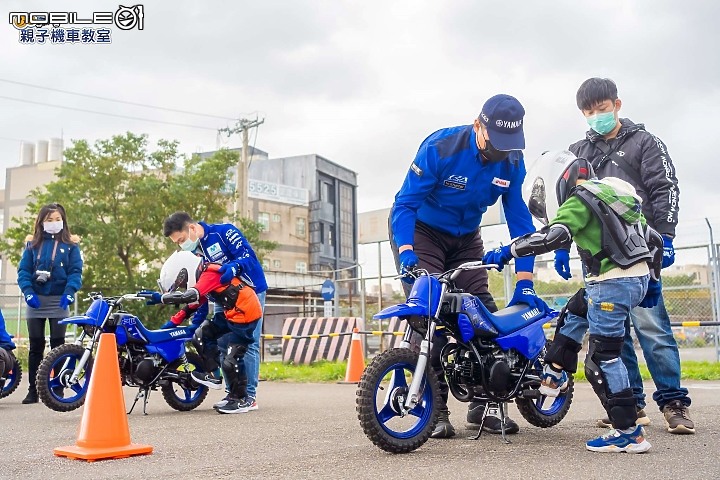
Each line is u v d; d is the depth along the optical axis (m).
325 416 5.86
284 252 49.91
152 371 6.28
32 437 4.84
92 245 21.50
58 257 7.69
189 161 23.83
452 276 4.12
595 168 4.92
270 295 22.77
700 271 12.94
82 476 3.43
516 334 4.25
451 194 4.71
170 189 22.47
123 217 22.33
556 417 4.90
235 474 3.41
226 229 6.44
